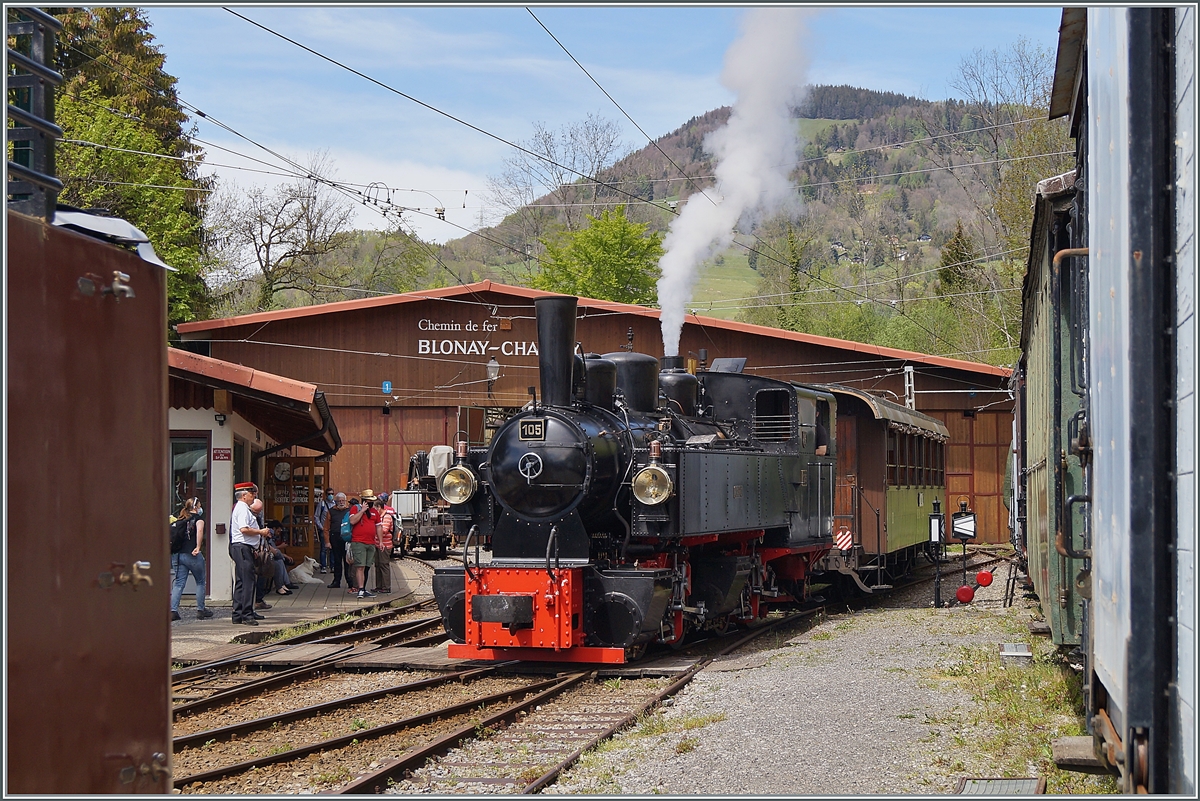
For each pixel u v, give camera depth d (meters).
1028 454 11.92
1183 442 3.24
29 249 2.87
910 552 21.97
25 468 2.80
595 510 11.06
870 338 56.94
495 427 11.77
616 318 31.73
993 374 30.41
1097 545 4.41
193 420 16.47
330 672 10.95
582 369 11.59
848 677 9.72
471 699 9.19
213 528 16.48
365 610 16.75
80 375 3.10
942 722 7.79
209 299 42.34
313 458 22.44
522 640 10.50
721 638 13.28
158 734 3.52
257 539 14.66
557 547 10.86
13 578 2.72
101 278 3.24
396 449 32.44
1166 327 3.38
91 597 3.11
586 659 10.52
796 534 15.16
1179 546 3.29
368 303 32.12
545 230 58.00
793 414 15.04
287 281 50.81
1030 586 16.58
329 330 32.44
